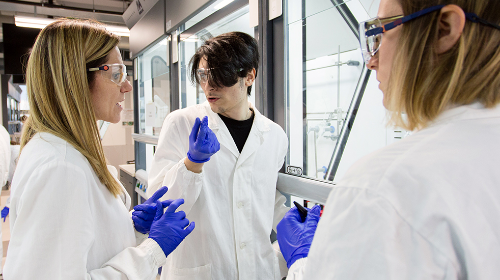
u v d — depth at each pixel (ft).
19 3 13.71
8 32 14.40
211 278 3.53
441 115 1.29
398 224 1.08
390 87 1.39
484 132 1.17
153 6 7.90
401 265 1.04
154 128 8.87
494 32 1.18
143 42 8.93
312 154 4.46
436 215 1.03
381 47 1.49
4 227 9.82
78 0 15.16
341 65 4.00
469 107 1.26
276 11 4.32
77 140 2.29
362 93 3.85
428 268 1.03
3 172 6.75
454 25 1.17
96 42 2.38
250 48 3.51
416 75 1.26
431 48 1.21
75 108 2.27
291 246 3.10
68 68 2.22
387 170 1.17
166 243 2.58
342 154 4.13
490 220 1.03
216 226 3.59
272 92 4.65
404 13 1.31
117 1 15.57
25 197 1.92
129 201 2.94
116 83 2.54
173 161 3.73
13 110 18.26
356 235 1.15
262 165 3.94
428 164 1.11
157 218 2.86
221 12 5.42
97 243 2.28
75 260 1.94
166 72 7.85
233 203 3.65
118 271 2.21
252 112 4.27
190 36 6.56
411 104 1.29
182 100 7.15
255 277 3.69
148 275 2.38
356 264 1.12
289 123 4.50
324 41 4.13
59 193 1.98
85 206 2.09
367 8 3.51
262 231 3.82
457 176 1.07
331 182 3.80
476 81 1.20
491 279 1.01
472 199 1.04
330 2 3.88
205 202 3.58
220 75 3.28
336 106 4.14
